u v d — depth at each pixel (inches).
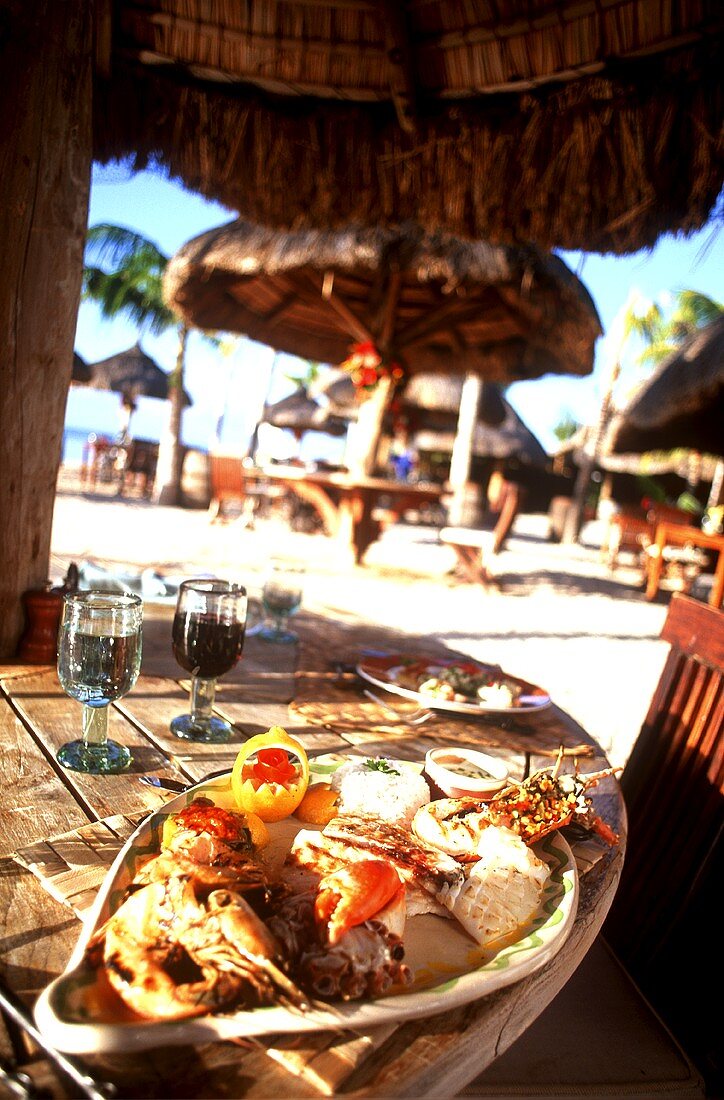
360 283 277.9
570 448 960.3
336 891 23.3
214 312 290.4
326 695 58.9
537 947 26.3
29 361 58.1
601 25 68.4
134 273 501.4
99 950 21.8
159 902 22.5
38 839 32.8
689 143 72.2
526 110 77.8
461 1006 24.5
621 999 50.5
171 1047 21.0
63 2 57.2
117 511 468.1
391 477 621.6
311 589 254.7
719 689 59.8
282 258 216.2
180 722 48.4
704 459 820.6
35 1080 19.8
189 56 75.7
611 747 143.1
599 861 37.5
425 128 82.3
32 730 44.9
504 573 414.6
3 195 56.7
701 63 67.1
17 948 25.1
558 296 227.0
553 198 84.0
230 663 46.3
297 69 77.3
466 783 38.5
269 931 22.1
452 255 206.5
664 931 54.5
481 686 61.4
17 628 59.1
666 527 379.2
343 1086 20.7
